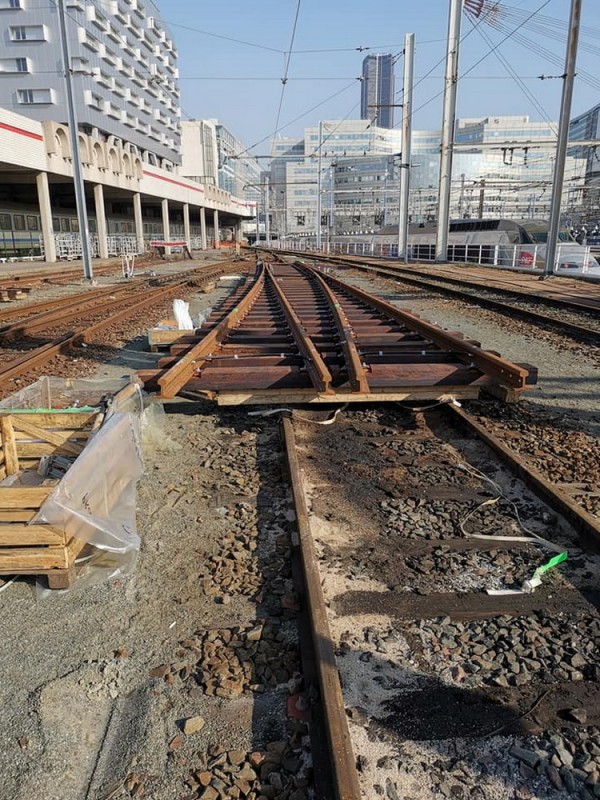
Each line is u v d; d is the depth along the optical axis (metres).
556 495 4.73
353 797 2.26
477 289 23.62
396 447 6.16
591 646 3.30
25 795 2.48
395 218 105.31
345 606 3.64
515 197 86.56
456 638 3.38
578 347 11.38
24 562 3.74
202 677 3.08
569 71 25.98
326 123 66.94
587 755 2.63
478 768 2.58
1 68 77.25
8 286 25.59
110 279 33.09
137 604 3.69
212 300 20.89
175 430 6.80
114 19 89.56
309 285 24.17
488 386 7.64
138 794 2.49
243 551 4.23
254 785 2.53
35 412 5.53
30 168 44.19
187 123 135.38
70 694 3.00
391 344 9.44
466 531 4.50
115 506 4.58
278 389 7.20
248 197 157.25
